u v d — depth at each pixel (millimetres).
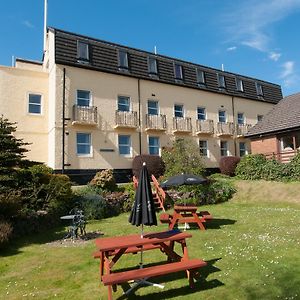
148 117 23609
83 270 6762
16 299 5430
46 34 24109
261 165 21766
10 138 12320
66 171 19703
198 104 26922
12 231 9828
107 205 14781
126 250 6312
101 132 21344
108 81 22094
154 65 24734
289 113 25250
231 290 5398
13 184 12227
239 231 9992
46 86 21719
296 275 5867
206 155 26859
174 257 6262
